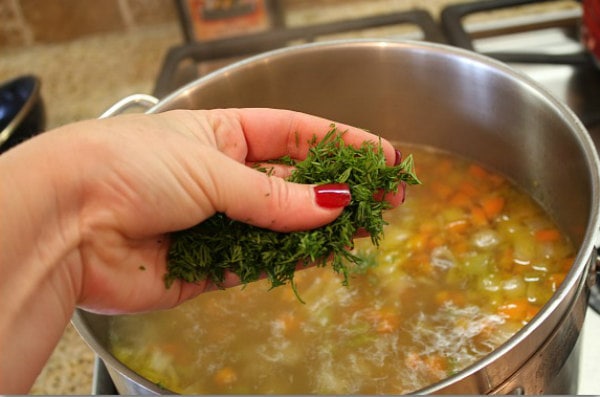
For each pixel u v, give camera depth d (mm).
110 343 394
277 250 332
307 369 366
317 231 329
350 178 344
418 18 575
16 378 278
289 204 315
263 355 376
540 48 563
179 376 374
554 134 392
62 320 299
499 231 427
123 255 315
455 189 456
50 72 727
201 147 304
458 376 268
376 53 439
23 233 276
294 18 727
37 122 551
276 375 366
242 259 333
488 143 450
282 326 388
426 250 420
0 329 271
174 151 298
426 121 466
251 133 367
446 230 431
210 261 334
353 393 352
